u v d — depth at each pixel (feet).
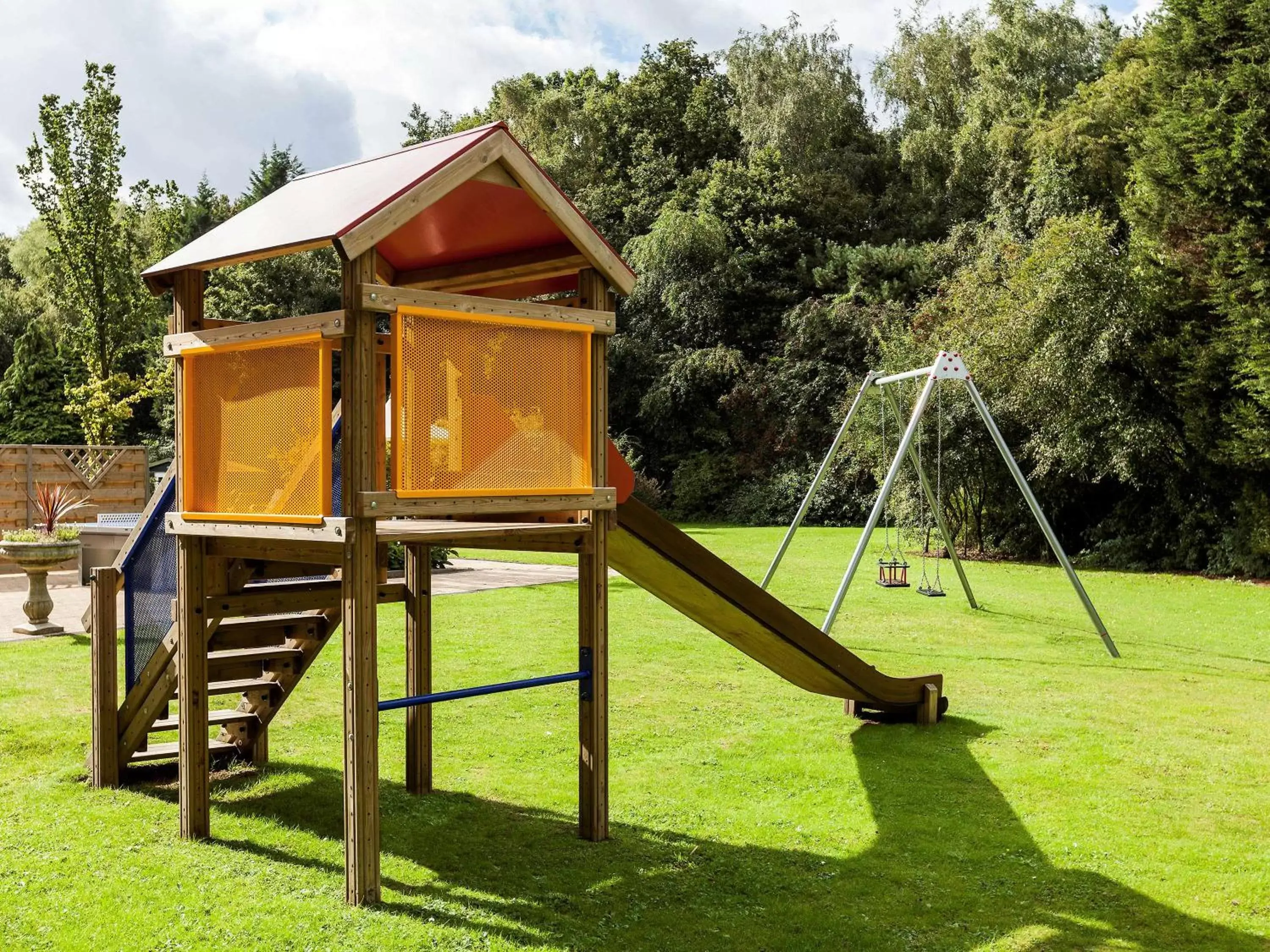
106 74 61.82
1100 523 63.93
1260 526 54.54
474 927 13.10
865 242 109.50
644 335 109.40
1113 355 57.57
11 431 86.99
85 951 12.14
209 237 15.89
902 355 67.26
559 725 23.72
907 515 66.08
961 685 28.99
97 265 62.49
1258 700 27.22
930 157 108.06
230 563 17.53
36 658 29.60
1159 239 60.39
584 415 15.99
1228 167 55.26
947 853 16.21
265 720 20.51
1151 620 41.01
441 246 17.56
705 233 104.37
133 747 19.33
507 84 132.36
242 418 14.90
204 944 12.38
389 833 16.67
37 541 34.04
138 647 19.04
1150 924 13.71
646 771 20.45
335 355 82.69
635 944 12.77
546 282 18.62
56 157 61.31
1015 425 63.00
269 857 15.56
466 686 27.20
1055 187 77.30
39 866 14.93
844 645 34.94
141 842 16.12
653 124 124.06
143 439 113.09
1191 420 56.18
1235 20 57.52
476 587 46.09
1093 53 102.53
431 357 13.91
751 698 26.84
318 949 12.32
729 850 16.25
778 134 114.32
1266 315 52.90
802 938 13.08
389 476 17.87
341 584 18.60
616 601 43.04
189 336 15.40
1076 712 25.75
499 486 14.71
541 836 16.70
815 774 20.39
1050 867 15.71
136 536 18.83
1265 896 14.66
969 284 66.85
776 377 98.02
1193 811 18.34
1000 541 67.46
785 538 47.42
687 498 100.63
